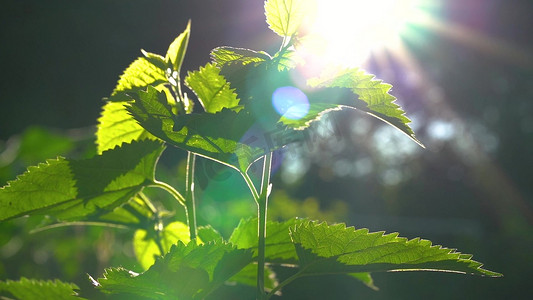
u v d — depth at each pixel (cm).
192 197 146
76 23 1738
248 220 153
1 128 1764
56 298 164
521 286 707
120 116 157
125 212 184
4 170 354
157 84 147
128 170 143
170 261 117
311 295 334
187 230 184
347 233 127
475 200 2056
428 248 125
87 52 1764
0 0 1717
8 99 1772
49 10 1744
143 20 1705
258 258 127
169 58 147
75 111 1791
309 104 125
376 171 2145
